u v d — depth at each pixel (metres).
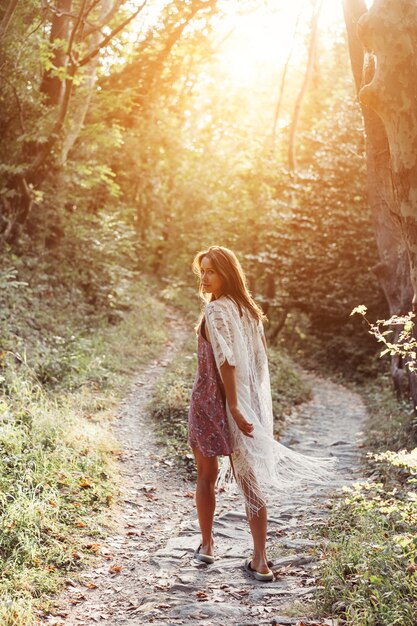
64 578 4.43
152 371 12.80
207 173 26.42
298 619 3.63
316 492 6.53
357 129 20.41
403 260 8.98
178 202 26.03
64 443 6.88
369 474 7.28
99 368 11.37
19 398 7.94
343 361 21.08
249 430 4.14
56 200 15.88
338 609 3.69
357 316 20.80
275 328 26.30
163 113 22.72
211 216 26.06
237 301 4.37
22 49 12.82
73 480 6.04
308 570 4.40
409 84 4.59
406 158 4.70
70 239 16.45
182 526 5.62
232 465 4.35
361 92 4.76
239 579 4.31
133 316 16.84
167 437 8.38
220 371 4.17
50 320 12.99
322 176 21.70
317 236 21.94
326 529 5.22
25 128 14.01
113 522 5.61
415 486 6.11
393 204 7.60
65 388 9.88
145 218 24.14
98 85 19.27
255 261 25.05
